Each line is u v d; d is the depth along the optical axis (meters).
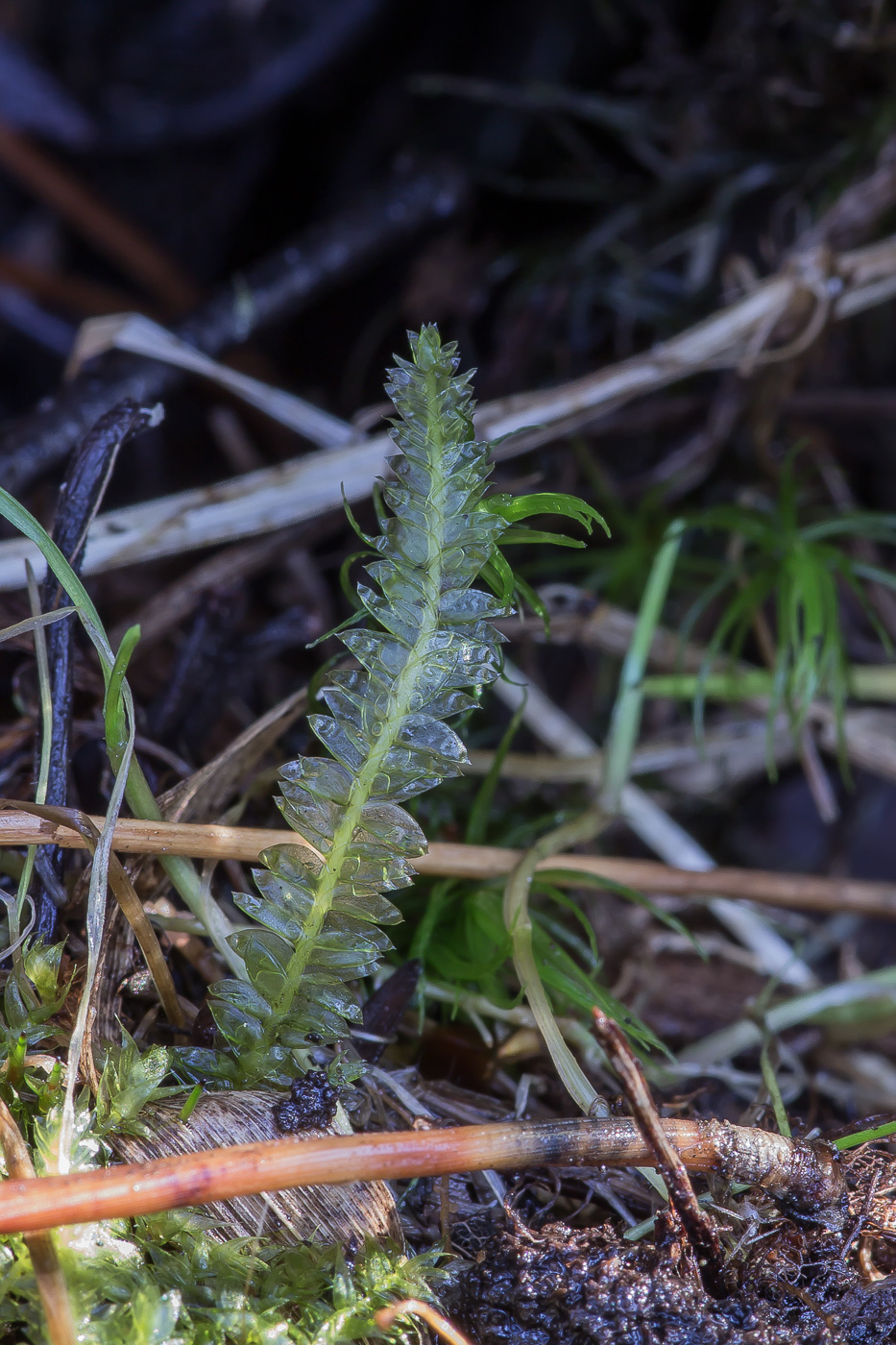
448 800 0.21
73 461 0.19
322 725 0.17
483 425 0.22
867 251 0.26
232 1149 0.17
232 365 0.30
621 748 0.21
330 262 0.31
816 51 0.30
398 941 0.19
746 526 0.22
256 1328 0.17
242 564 0.21
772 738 0.21
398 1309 0.17
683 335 0.24
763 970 0.22
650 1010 0.21
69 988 0.18
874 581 0.31
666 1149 0.17
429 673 0.17
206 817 0.19
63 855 0.18
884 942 0.30
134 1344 0.17
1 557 0.20
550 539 0.18
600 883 0.19
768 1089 0.19
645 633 0.22
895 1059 0.22
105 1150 0.17
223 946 0.18
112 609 0.24
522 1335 0.17
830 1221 0.18
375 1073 0.18
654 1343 0.17
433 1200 0.18
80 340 0.23
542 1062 0.19
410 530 0.17
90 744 0.20
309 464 0.21
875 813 0.32
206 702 0.20
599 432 0.28
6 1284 0.17
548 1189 0.18
